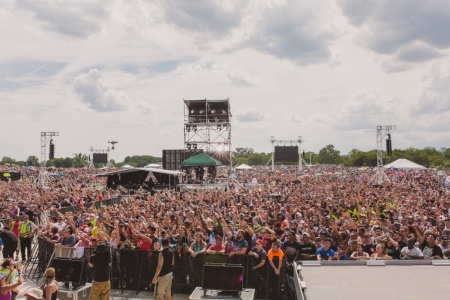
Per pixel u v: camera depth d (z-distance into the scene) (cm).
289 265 1005
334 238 1142
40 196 2666
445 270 557
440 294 447
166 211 1798
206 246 1143
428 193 2667
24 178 6162
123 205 2128
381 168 5088
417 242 1049
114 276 1155
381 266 591
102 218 1638
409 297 440
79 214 1739
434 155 14788
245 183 5284
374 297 444
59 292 953
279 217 1420
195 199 2367
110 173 4334
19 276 877
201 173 4947
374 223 1422
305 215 1511
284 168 11575
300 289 485
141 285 1131
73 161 17862
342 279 521
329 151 17850
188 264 1092
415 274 538
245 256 1050
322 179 5216
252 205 2069
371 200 2186
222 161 5481
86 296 987
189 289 1085
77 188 3491
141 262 1134
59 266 996
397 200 2123
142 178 4625
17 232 1490
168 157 5462
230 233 1121
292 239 1040
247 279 1037
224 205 2186
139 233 1175
